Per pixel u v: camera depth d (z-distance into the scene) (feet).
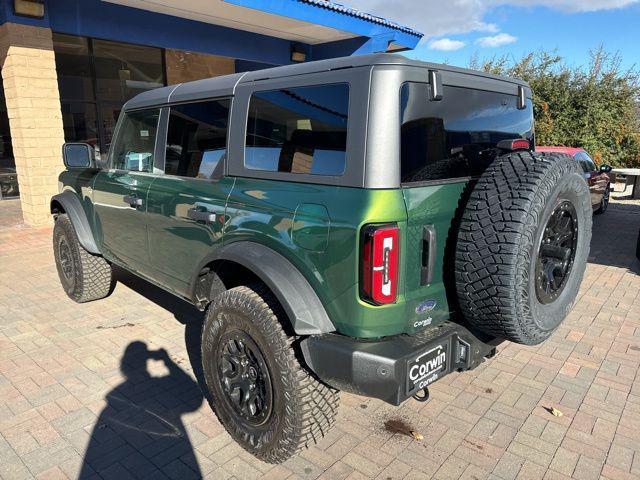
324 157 7.68
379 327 7.30
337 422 10.16
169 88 11.74
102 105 35.19
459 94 8.46
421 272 7.57
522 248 7.23
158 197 11.13
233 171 9.31
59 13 26.21
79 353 13.04
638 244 21.53
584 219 9.18
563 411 10.52
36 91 25.59
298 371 7.89
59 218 16.31
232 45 34.65
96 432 9.78
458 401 10.91
